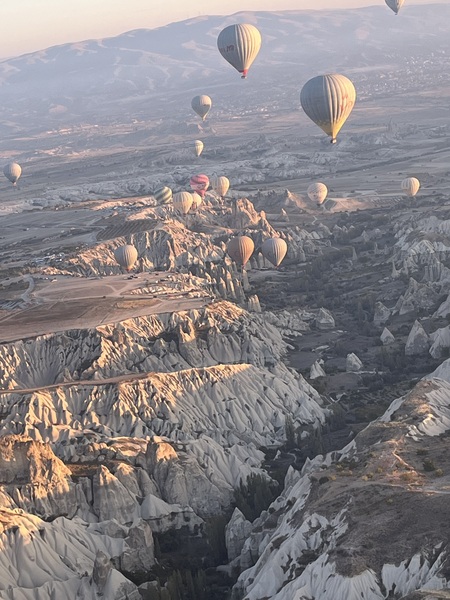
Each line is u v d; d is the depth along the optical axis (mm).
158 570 138125
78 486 148375
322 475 141000
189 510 151875
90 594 128875
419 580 111938
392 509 123812
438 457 140000
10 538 132875
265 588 122438
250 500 156500
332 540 122688
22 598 126312
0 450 147750
